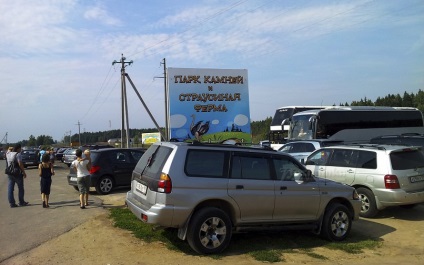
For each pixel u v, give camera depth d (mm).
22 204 10773
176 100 27141
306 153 14938
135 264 5742
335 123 22703
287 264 5961
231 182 6520
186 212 6152
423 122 26438
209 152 6598
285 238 7387
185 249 6477
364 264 6074
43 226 7953
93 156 12945
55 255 6105
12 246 6570
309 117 22531
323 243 7176
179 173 6238
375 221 8953
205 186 6328
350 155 9820
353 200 7645
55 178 19938
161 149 6820
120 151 13500
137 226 7738
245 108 28547
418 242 7332
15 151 10742
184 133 27156
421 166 9180
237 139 28156
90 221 8273
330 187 7418
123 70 36250
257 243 6996
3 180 21734
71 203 10820
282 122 25312
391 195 8711
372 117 24172
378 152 9180
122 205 10320
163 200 6090
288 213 6980
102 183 12797
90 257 6020
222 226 6340
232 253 6387
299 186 7086
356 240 7457
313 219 7230
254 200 6652
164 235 7172
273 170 6996
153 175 6434
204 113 27656
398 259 6359
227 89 28219
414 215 9555
